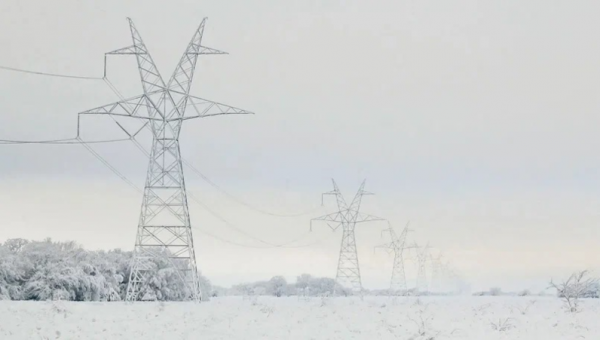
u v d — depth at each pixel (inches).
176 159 4704.7
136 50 4805.6
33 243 7003.0
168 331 2438.5
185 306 3385.8
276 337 2358.5
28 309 2839.6
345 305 3769.7
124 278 7170.3
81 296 6599.4
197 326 2573.8
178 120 4751.5
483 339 2367.1
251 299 4175.7
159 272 6904.5
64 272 6550.2
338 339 2331.4
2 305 2957.7
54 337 2199.8
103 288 6692.9
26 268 6658.5
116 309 3132.4
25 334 2225.6
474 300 5196.9
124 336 2298.2
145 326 2544.3
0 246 6889.8
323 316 2974.9
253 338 2331.4
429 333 2413.9
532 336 2444.6
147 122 4724.4
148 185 4645.7
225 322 2699.3
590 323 2837.1
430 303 4087.1
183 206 4643.2
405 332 2490.2
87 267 6752.0
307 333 2450.8
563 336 2452.0
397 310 3351.4
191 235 4633.4
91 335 2281.0
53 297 6368.1
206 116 4724.4
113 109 4562.0
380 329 2564.0
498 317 3024.1
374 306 3676.2
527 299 5324.8
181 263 4744.1
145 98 4707.2
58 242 7180.1
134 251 4564.5
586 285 3617.1
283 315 3009.4
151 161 4680.1
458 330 2551.7
